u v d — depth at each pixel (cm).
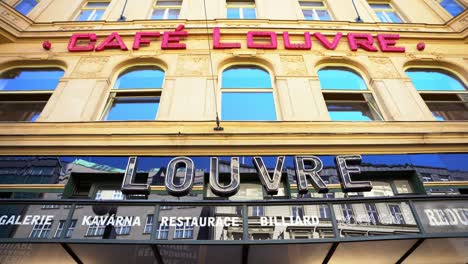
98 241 443
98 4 1111
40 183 602
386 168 640
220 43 886
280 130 690
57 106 732
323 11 1110
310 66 853
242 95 798
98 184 636
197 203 496
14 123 675
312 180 590
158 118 716
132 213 491
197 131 678
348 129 698
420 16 1072
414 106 768
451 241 499
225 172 608
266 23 973
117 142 645
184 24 955
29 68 859
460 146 674
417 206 505
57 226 471
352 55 889
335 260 535
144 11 1040
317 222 495
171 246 486
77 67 830
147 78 845
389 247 504
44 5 1038
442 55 906
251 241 450
